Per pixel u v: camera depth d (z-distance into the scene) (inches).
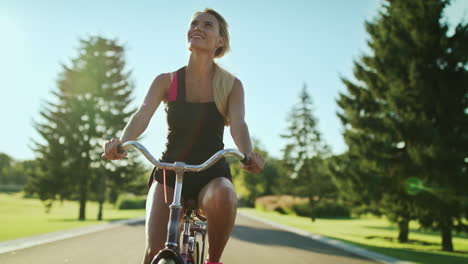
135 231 515.2
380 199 619.2
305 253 356.5
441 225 556.1
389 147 609.6
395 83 583.8
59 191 1151.6
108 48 1206.3
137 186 1239.5
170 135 83.4
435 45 561.6
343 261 314.8
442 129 557.9
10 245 324.2
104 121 1156.5
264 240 470.3
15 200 2228.1
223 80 84.0
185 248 80.4
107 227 584.4
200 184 79.0
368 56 645.9
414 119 564.4
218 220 74.4
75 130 1133.7
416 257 378.9
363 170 631.8
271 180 3171.8
